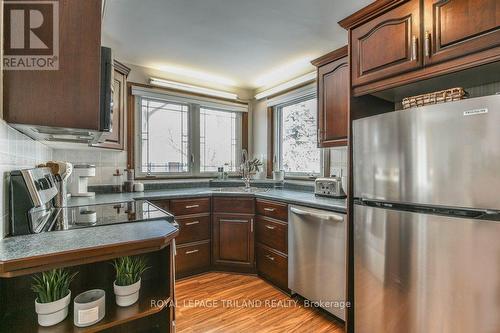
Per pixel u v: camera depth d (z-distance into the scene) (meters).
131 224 1.24
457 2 1.20
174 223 1.33
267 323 1.87
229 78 3.29
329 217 1.87
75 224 1.23
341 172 2.56
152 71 2.99
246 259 2.71
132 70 2.88
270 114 3.52
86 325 0.95
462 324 1.15
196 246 2.68
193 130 3.39
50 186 1.36
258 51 2.52
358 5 1.77
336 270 1.84
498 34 1.08
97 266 1.24
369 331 1.55
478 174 1.09
